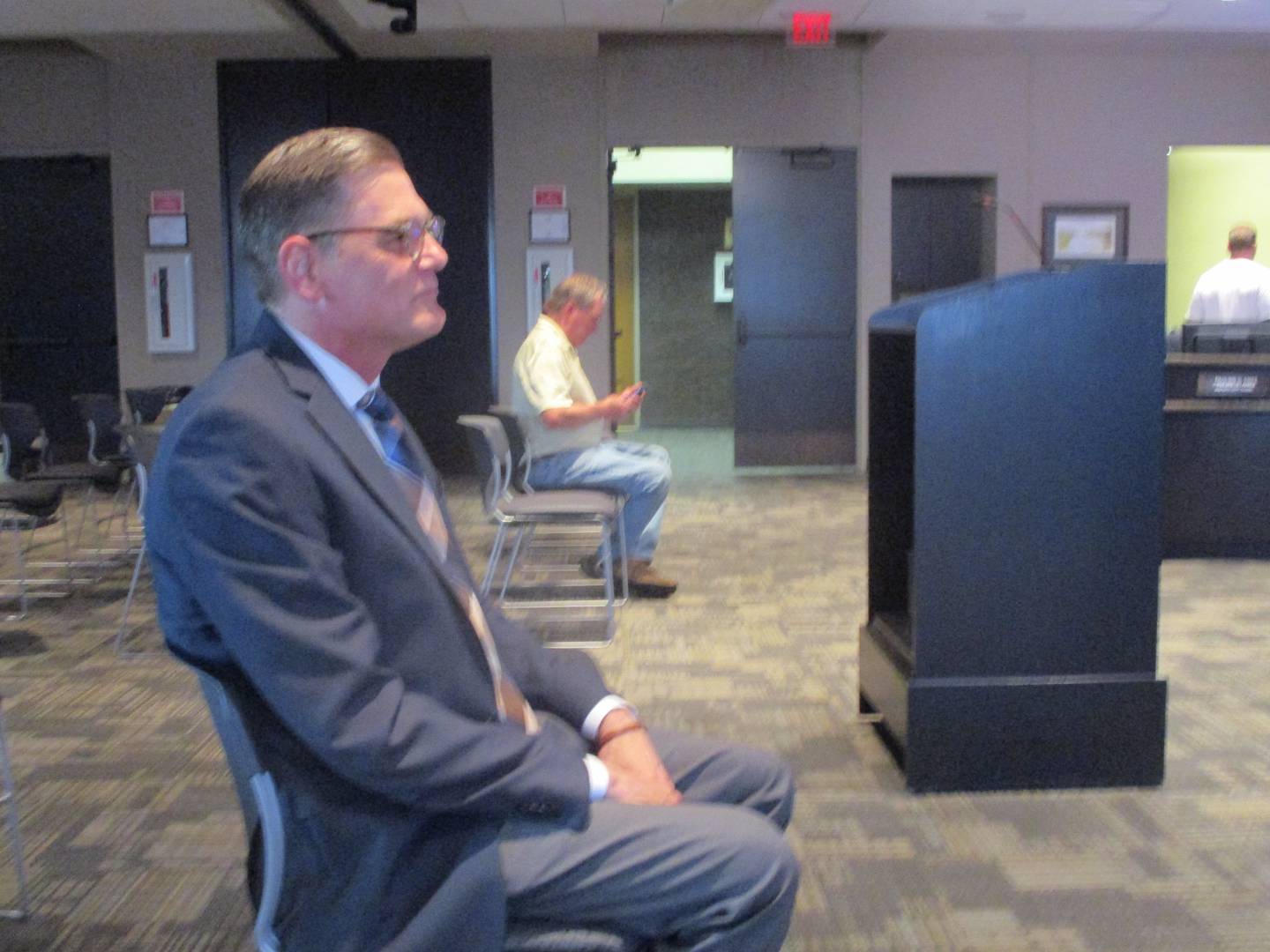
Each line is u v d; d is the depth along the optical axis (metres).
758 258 9.12
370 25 8.06
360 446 1.28
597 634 4.29
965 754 2.69
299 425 1.22
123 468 6.02
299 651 1.14
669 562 5.66
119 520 7.07
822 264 9.16
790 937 2.09
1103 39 8.72
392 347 1.38
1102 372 2.56
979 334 2.54
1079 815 2.58
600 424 4.83
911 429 3.05
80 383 9.45
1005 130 9.16
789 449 9.25
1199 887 2.27
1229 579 5.11
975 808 2.62
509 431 4.55
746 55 9.01
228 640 1.16
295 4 7.43
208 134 9.07
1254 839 2.46
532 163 9.10
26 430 5.57
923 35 8.59
